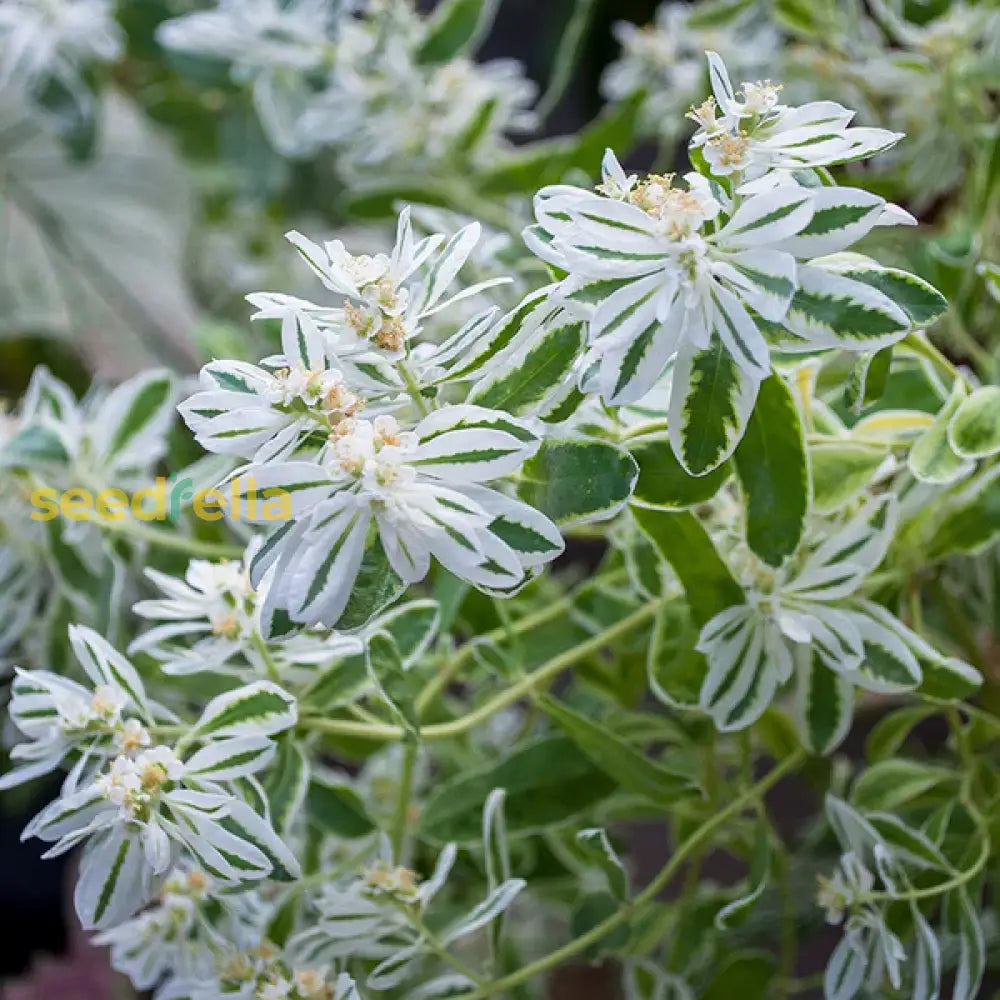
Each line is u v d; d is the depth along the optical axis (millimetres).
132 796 561
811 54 803
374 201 833
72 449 716
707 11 824
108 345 1095
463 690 861
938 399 658
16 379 1103
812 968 889
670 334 518
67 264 1121
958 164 770
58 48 930
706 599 599
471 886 739
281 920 637
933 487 619
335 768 1069
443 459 521
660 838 997
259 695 584
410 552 514
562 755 651
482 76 868
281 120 903
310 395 528
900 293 550
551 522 527
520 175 809
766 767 893
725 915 612
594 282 529
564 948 631
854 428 631
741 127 543
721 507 628
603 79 1146
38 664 748
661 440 577
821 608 597
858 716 795
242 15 842
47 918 1131
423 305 554
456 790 652
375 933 619
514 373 554
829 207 525
